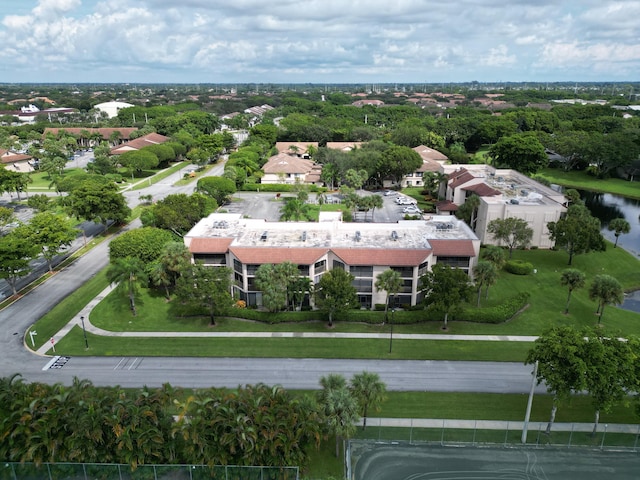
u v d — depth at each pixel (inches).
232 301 2694.4
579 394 2138.3
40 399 1670.8
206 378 2247.8
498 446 1814.7
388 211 4923.7
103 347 2498.8
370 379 1736.0
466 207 4200.3
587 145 6412.4
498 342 2551.7
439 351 2461.9
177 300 3006.9
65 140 7628.0
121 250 3088.1
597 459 1756.9
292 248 2886.3
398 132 7736.2
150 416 1668.3
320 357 2416.3
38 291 3122.5
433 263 2974.9
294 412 1665.8
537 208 3882.9
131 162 6215.6
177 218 3656.5
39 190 5713.6
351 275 2662.4
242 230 3270.2
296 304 2903.5
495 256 2935.5
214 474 1619.1
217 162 7500.0
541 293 3149.6
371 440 1839.3
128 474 1627.7
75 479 1615.4
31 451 1558.8
